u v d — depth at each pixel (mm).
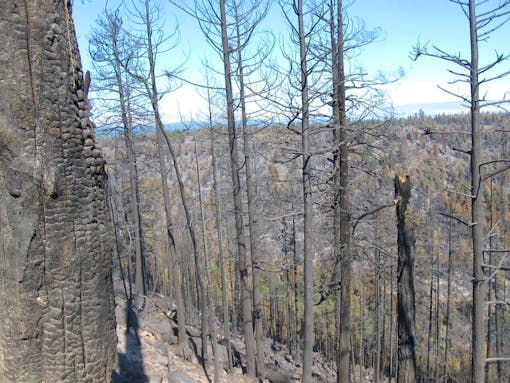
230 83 12453
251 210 13961
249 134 11773
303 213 10430
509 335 24828
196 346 15836
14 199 5047
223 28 12117
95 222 5750
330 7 10102
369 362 26719
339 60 10156
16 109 4969
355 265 25516
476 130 7031
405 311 9852
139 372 11164
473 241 7383
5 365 5156
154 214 28734
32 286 5129
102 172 6008
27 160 5043
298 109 9086
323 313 28094
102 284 5812
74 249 5434
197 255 13539
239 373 14695
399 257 9867
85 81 6047
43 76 5121
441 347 29766
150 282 30219
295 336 23000
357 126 10469
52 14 5191
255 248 14281
